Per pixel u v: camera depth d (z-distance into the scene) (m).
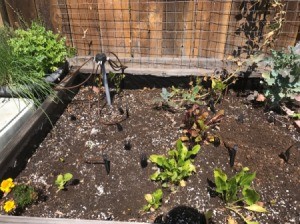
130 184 1.92
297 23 2.52
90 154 2.14
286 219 1.71
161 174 1.90
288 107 2.56
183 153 1.98
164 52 2.82
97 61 2.33
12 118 2.20
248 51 2.70
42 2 2.68
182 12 2.59
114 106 2.61
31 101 2.37
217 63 2.76
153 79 2.82
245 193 1.72
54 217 1.73
